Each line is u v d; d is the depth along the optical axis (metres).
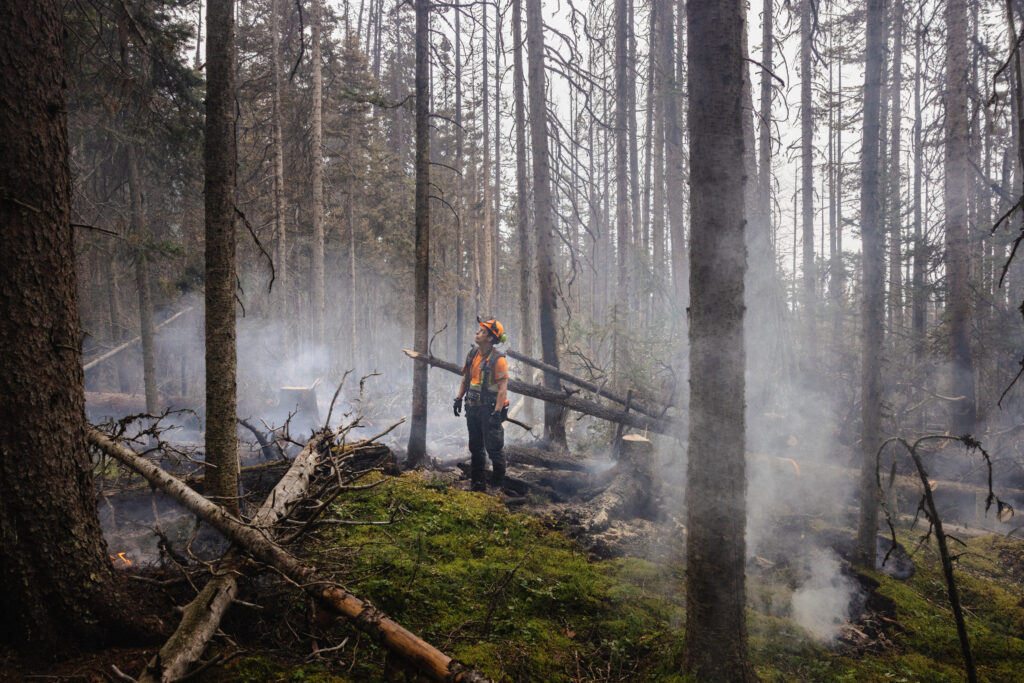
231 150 4.06
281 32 19.47
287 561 3.31
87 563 3.00
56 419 2.93
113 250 11.49
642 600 4.80
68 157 3.12
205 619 2.98
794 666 4.25
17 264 2.82
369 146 22.48
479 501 6.17
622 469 7.69
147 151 10.62
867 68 5.89
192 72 9.43
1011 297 13.91
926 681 4.15
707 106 3.57
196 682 2.83
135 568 3.62
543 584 4.67
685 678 3.59
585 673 3.88
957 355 11.50
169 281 12.09
